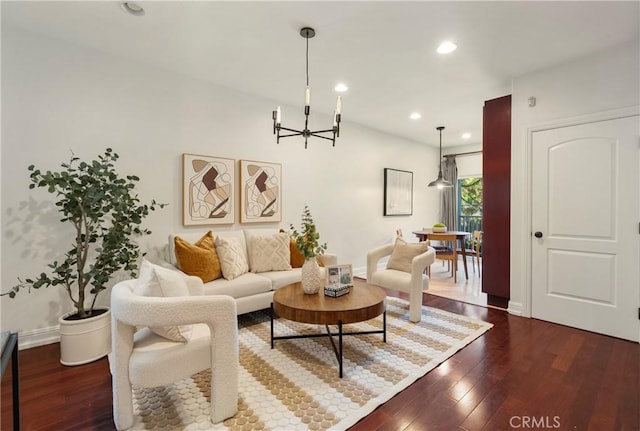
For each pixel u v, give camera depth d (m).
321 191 4.75
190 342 1.68
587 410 1.77
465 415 1.72
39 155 2.57
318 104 4.27
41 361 2.33
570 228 3.01
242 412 1.74
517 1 2.10
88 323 2.32
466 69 3.16
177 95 3.32
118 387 1.58
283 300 2.41
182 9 2.23
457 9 2.20
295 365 2.26
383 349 2.51
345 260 5.12
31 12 2.26
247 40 2.64
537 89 3.18
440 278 5.12
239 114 3.80
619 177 2.73
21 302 2.51
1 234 2.43
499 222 3.55
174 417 1.71
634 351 2.49
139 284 1.73
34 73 2.54
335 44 2.70
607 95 2.76
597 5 2.13
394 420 1.68
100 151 2.86
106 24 2.42
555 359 2.36
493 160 3.59
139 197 3.09
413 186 6.46
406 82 3.50
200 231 3.50
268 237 3.54
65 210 2.37
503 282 3.52
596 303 2.87
